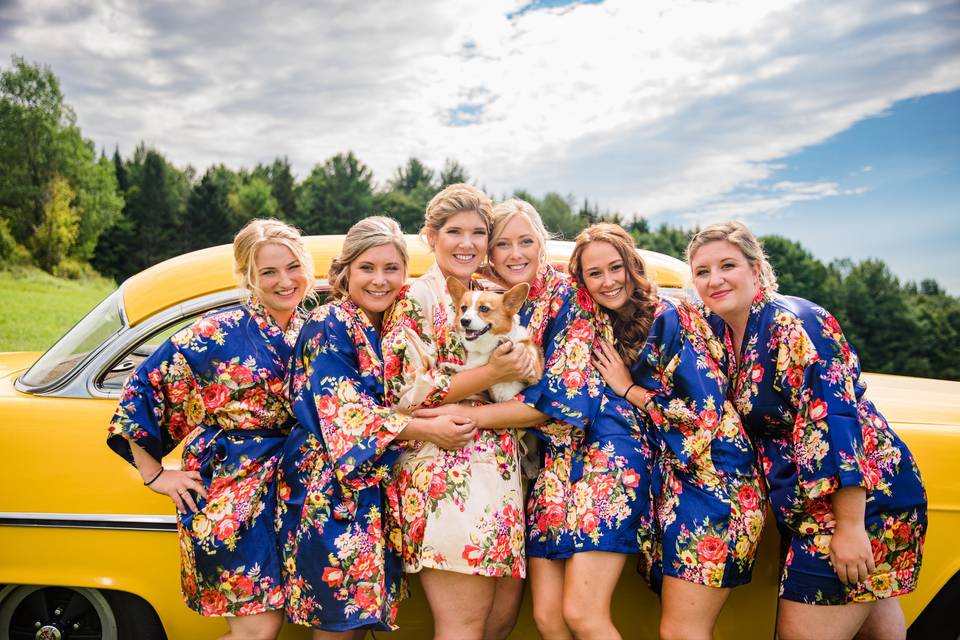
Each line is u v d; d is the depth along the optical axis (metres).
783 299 2.41
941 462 2.56
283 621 2.59
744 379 2.40
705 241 2.42
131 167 57.22
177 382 2.33
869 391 3.26
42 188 46.06
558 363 2.48
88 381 2.65
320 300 2.82
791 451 2.37
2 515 2.51
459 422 2.35
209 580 2.30
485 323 2.45
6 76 48.41
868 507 2.29
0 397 2.66
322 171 52.19
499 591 2.53
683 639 2.36
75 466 2.53
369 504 2.33
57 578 2.53
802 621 2.33
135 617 2.62
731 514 2.33
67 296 28.70
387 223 2.47
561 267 2.91
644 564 2.53
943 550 2.54
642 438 2.50
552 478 2.50
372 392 2.37
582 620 2.37
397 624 2.62
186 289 2.74
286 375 2.43
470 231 2.56
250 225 2.44
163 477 2.33
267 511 2.38
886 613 2.49
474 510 2.30
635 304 2.56
